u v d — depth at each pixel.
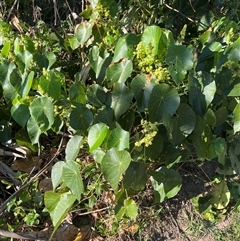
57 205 0.74
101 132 0.69
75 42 0.90
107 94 0.77
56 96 0.73
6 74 0.80
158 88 0.70
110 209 0.85
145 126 0.71
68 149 0.74
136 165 0.73
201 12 1.04
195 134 0.78
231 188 0.90
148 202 0.88
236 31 0.89
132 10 0.96
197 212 0.89
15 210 0.81
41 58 0.82
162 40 0.75
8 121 0.87
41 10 1.06
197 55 0.84
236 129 0.77
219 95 0.80
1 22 0.87
